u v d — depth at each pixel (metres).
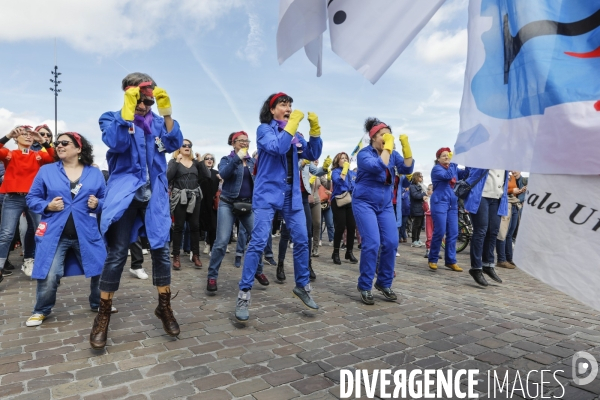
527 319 3.67
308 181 5.59
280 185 3.51
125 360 2.64
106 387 2.27
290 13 1.95
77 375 2.41
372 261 4.11
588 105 1.26
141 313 3.72
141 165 2.80
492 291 4.87
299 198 3.66
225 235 4.53
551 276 1.30
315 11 2.00
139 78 2.88
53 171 3.51
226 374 2.45
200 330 3.26
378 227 4.24
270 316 3.66
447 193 6.15
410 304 4.16
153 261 3.02
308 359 2.69
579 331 3.34
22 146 5.04
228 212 4.57
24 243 5.62
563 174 1.30
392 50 1.87
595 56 1.29
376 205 4.20
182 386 2.29
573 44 1.32
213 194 7.23
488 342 3.05
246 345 2.93
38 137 5.01
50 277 3.41
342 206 6.75
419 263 7.14
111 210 2.65
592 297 1.22
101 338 2.77
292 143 3.60
